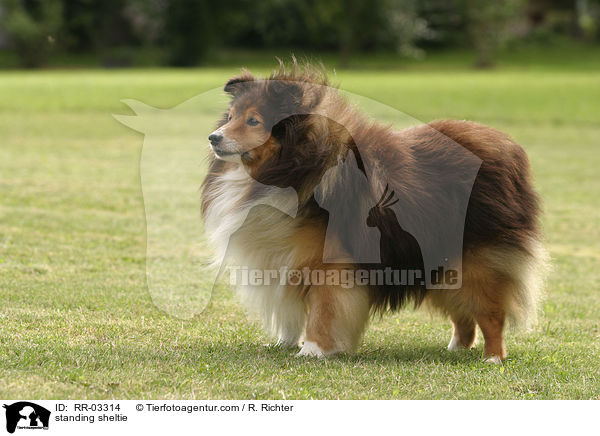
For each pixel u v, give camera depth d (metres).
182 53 71.50
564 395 5.95
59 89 37.69
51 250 10.53
